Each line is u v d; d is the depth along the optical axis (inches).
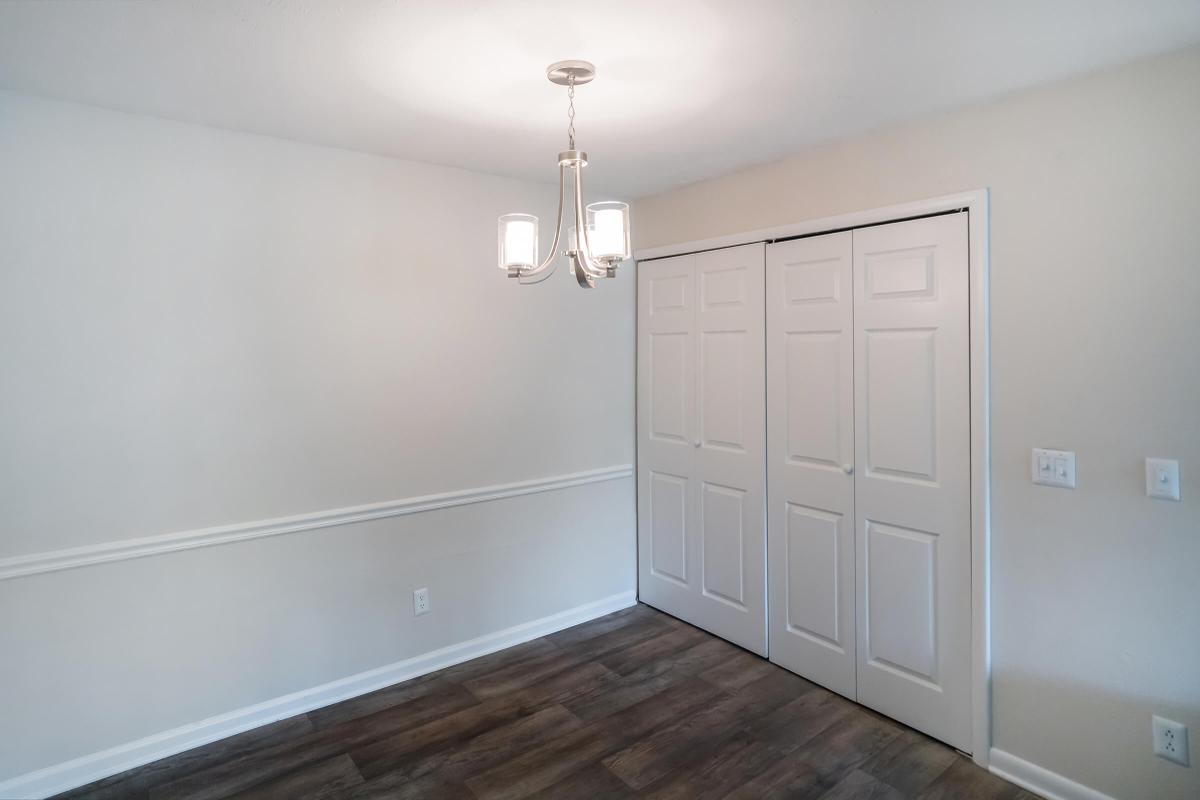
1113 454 80.0
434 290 118.8
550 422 135.6
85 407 88.4
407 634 117.6
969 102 89.5
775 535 121.0
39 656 86.2
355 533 111.4
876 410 103.7
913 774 90.8
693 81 81.8
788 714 105.8
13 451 84.0
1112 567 80.6
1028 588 87.8
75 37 69.1
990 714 91.7
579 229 75.0
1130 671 79.6
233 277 98.9
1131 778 79.9
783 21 66.7
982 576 91.5
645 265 145.6
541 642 132.6
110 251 89.5
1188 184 73.7
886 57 75.4
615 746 97.5
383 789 88.1
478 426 125.3
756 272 121.3
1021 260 86.9
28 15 64.2
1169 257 75.3
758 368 122.0
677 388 139.3
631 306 148.8
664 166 120.0
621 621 142.3
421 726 102.7
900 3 63.0
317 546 107.7
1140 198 77.0
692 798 86.2
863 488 106.2
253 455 101.3
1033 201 85.4
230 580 99.9
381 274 112.8
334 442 109.0
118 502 91.0
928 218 96.0
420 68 77.5
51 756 87.2
